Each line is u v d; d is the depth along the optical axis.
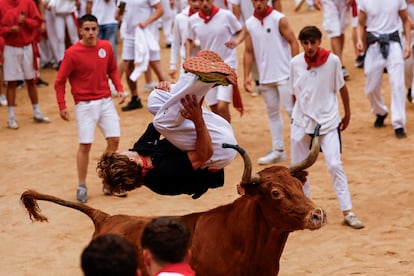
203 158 10.18
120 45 36.69
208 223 10.48
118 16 26.12
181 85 9.93
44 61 33.81
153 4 25.78
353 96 26.28
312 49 15.90
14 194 19.45
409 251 14.91
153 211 17.86
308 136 16.34
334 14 26.95
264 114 25.36
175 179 10.36
